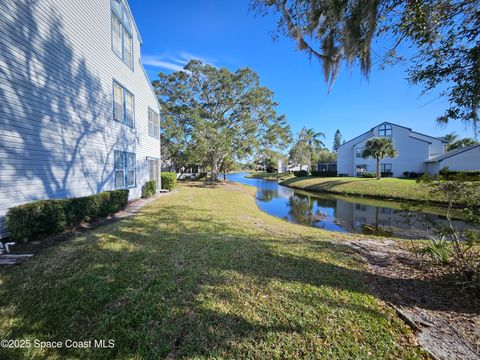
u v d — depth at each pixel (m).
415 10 2.48
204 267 3.14
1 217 4.00
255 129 19.27
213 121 19.73
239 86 19.53
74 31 5.93
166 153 20.08
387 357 1.68
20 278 2.79
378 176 19.28
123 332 1.93
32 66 4.66
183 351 1.74
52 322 2.06
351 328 1.98
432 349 1.76
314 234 5.58
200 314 2.15
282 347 1.78
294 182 25.41
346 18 2.96
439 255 3.31
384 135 24.66
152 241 4.22
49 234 4.52
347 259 3.59
